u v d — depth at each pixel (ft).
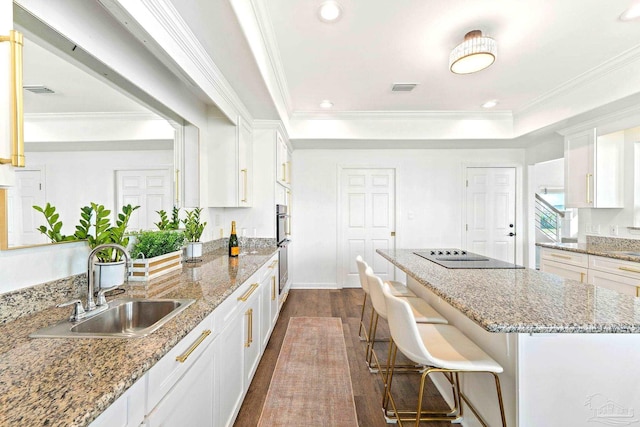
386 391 5.99
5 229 3.45
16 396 2.11
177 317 3.72
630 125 9.41
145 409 2.70
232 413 5.34
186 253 7.90
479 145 14.92
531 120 12.28
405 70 9.29
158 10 4.68
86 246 4.67
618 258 8.75
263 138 11.02
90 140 4.67
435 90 10.84
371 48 8.02
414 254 9.00
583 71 9.34
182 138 7.73
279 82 9.83
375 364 7.87
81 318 3.63
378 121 13.48
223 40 5.85
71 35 3.96
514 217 15.71
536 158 14.80
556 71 9.34
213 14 5.07
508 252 15.75
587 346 3.80
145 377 2.70
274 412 6.02
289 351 8.65
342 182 15.85
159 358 2.83
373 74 9.55
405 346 4.31
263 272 8.18
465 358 4.32
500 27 7.10
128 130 5.57
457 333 5.33
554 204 23.41
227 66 6.91
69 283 4.33
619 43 7.77
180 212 7.62
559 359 3.82
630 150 10.29
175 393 3.23
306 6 6.37
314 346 8.98
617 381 3.80
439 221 15.75
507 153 15.67
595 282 9.59
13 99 2.66
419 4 6.31
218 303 4.45
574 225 20.53
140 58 5.67
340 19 6.81
